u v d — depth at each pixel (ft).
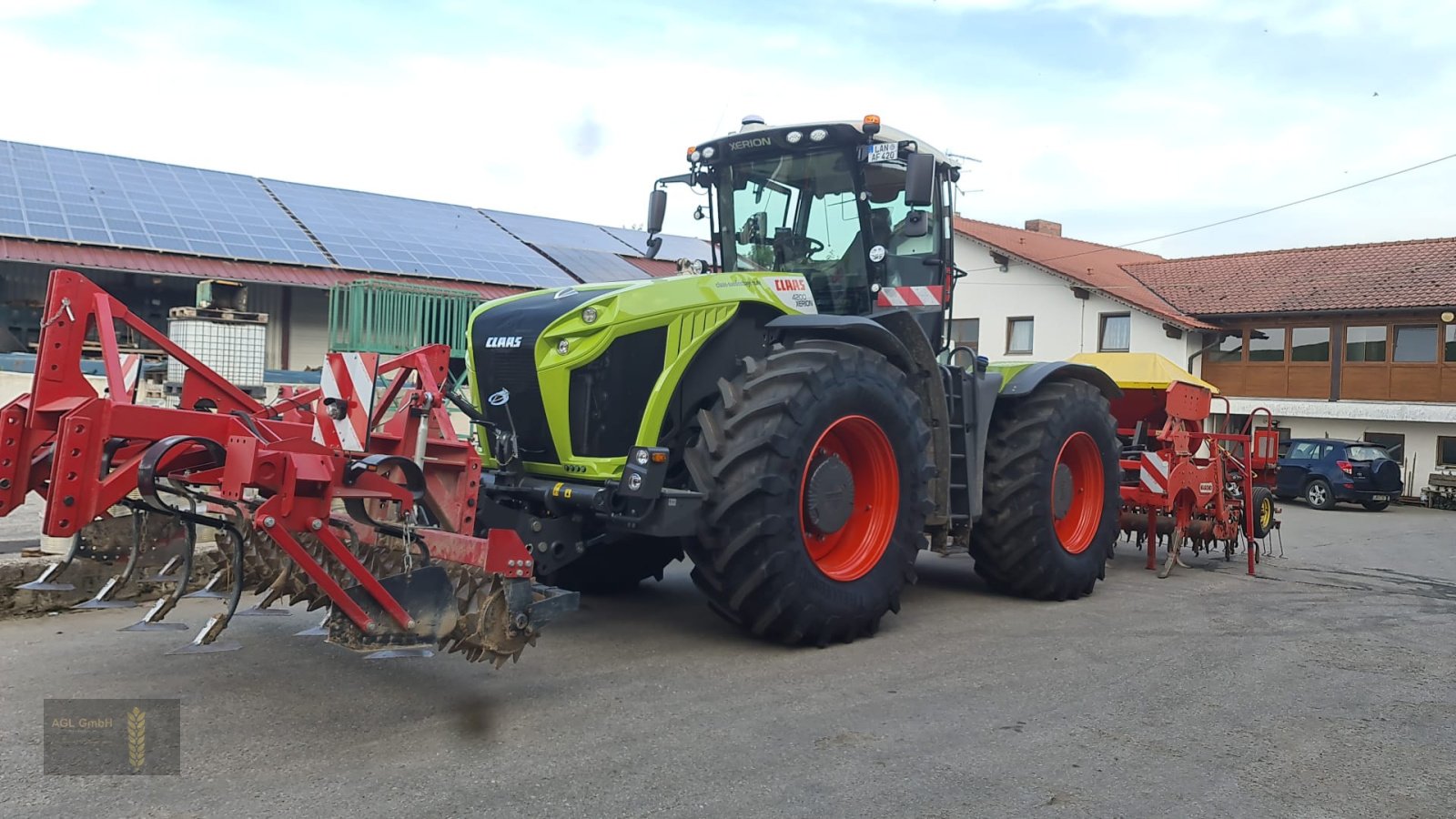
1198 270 87.25
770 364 16.63
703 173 21.98
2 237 42.34
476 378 18.30
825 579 16.69
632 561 20.89
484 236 62.28
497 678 14.62
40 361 12.53
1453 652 18.52
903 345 18.88
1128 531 29.14
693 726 12.79
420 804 10.13
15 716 12.35
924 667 16.08
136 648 15.51
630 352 16.28
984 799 10.79
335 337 42.78
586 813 10.07
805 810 10.34
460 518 14.17
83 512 11.11
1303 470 64.18
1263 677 16.19
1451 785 11.64
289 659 15.16
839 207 20.29
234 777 10.66
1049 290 81.92
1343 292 74.49
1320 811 10.82
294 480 11.47
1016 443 21.80
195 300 49.70
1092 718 13.74
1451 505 64.80
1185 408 28.30
